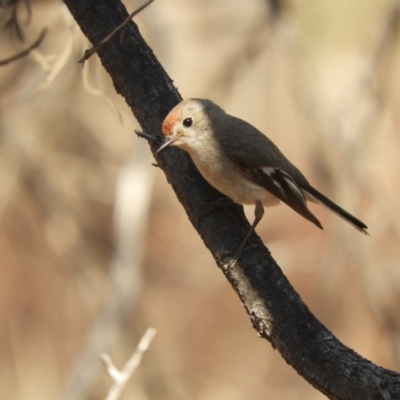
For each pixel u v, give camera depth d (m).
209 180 7.16
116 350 11.84
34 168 12.72
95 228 13.73
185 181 6.36
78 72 11.71
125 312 10.55
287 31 11.85
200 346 15.74
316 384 4.92
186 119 7.31
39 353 14.15
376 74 11.48
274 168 7.71
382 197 11.25
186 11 15.41
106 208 14.03
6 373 13.88
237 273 5.54
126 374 6.24
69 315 14.68
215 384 15.20
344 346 4.98
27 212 14.93
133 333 12.08
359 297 13.30
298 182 8.02
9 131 12.56
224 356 15.60
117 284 10.59
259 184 7.64
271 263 5.61
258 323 5.27
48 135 12.79
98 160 13.34
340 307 13.82
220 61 14.17
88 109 13.20
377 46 11.45
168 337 15.18
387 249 12.12
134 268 10.67
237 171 7.55
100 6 6.42
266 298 5.34
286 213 17.33
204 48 15.34
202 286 15.94
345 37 15.03
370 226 11.24
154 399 12.70
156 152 6.54
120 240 10.70
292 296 5.32
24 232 15.11
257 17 12.47
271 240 16.69
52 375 13.73
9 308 14.88
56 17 9.98
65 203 12.81
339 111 11.75
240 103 14.95
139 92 6.48
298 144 17.33
